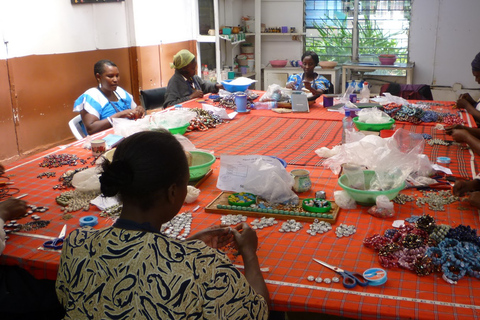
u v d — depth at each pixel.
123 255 1.20
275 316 2.20
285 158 2.92
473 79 7.40
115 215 2.13
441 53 7.45
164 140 1.28
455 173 2.60
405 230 1.85
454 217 2.06
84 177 2.37
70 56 5.93
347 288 1.55
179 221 2.05
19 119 5.35
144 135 1.29
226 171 2.34
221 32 7.53
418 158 2.48
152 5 7.04
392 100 4.28
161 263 1.17
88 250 1.25
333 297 1.51
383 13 7.56
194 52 8.02
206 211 2.16
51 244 1.87
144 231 1.25
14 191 2.45
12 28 5.12
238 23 8.33
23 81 5.34
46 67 5.62
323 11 7.92
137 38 6.82
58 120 5.89
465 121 3.74
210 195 2.36
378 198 2.06
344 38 7.94
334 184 2.45
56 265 1.74
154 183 1.24
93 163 2.88
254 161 2.28
